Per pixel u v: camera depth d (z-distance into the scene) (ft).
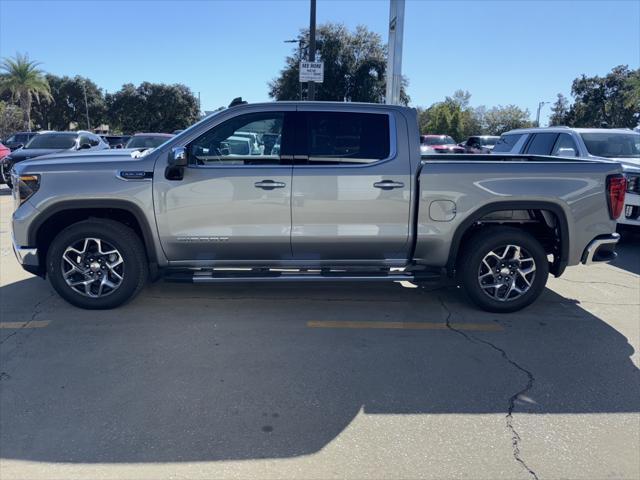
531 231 17.85
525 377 12.87
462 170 16.01
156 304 17.56
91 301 16.53
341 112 16.15
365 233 16.16
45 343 14.39
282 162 15.99
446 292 19.39
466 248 16.72
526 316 17.08
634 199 25.95
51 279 16.37
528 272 16.84
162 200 15.76
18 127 152.46
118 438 10.16
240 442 10.09
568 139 30.58
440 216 16.15
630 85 141.90
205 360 13.51
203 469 9.30
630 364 13.67
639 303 18.60
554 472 9.36
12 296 18.19
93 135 57.06
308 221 16.01
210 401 11.53
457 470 9.37
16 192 16.22
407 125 16.20
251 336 15.08
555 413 11.28
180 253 16.31
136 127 210.59
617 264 24.48
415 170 16.10
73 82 218.18
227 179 15.75
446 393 12.04
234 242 16.08
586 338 15.35
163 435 10.27
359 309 17.49
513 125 223.30
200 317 16.47
